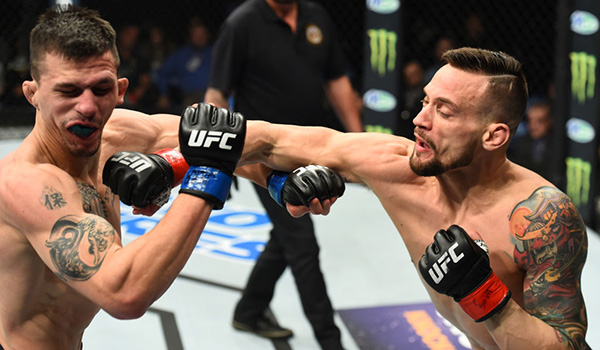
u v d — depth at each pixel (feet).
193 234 4.93
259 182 6.94
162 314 11.91
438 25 21.70
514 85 5.42
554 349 5.24
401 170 6.14
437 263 5.25
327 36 11.47
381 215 17.17
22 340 5.38
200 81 21.68
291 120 11.15
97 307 5.70
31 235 4.82
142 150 6.34
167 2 25.75
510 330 5.22
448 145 5.52
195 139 5.20
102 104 4.85
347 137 6.48
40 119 4.98
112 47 4.91
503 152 5.66
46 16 4.86
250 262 14.06
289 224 10.04
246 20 10.66
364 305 12.39
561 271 5.51
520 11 21.30
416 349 10.85
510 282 5.81
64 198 4.85
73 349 5.65
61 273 4.77
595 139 16.22
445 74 5.52
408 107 20.01
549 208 5.56
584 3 15.67
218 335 11.26
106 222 4.91
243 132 5.32
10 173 4.93
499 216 5.74
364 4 22.98
